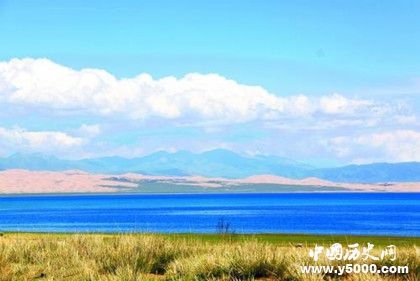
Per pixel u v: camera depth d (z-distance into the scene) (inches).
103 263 735.1
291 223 4111.7
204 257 716.0
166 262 759.1
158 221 4443.9
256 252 708.0
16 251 822.5
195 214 6102.4
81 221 4544.8
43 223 4212.6
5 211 7485.2
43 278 691.4
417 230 3139.8
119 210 7632.9
